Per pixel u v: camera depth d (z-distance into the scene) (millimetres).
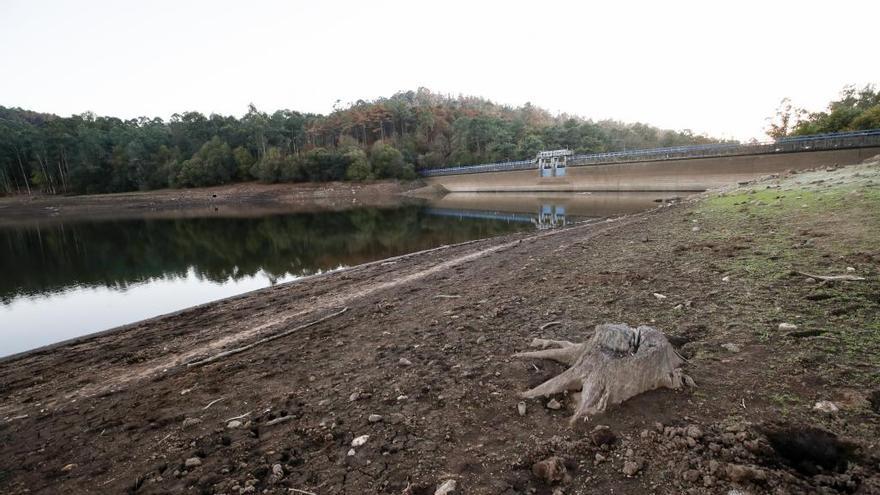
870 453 2748
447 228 27016
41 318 11555
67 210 67125
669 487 2727
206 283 15164
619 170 48781
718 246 8695
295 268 16938
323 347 6301
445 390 4344
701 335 4750
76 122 100812
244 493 3131
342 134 93500
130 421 4637
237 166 80062
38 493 3498
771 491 2555
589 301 6590
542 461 3023
